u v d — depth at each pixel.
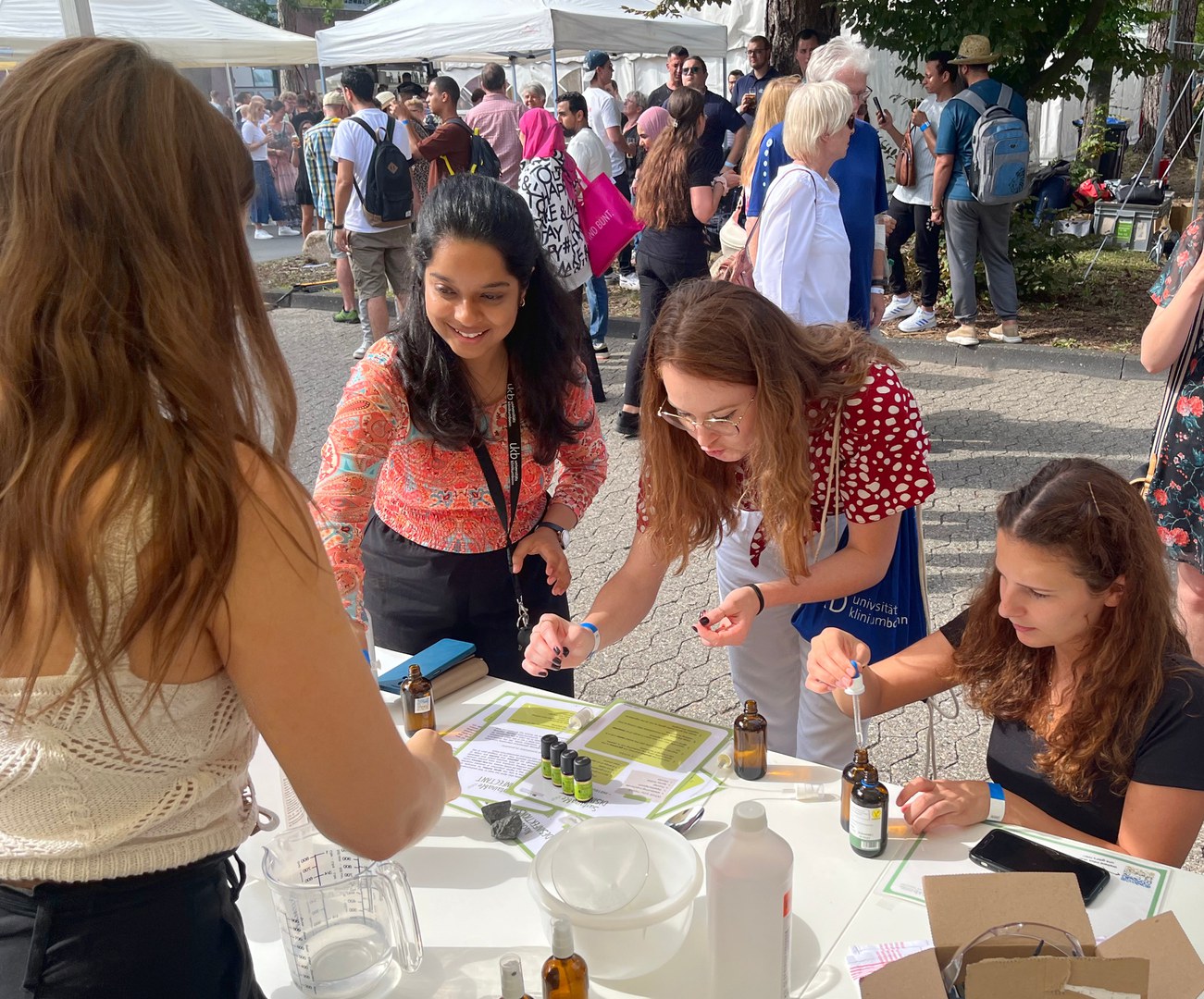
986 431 5.73
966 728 3.19
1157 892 1.42
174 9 7.86
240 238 0.89
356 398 2.04
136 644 0.86
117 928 0.93
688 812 1.62
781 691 2.45
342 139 6.88
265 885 1.50
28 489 0.80
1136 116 16.47
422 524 2.28
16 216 0.80
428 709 1.90
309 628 0.91
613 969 1.28
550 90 14.48
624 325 8.08
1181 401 2.62
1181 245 2.59
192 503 0.81
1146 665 1.62
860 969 1.30
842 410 1.99
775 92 4.36
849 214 4.17
